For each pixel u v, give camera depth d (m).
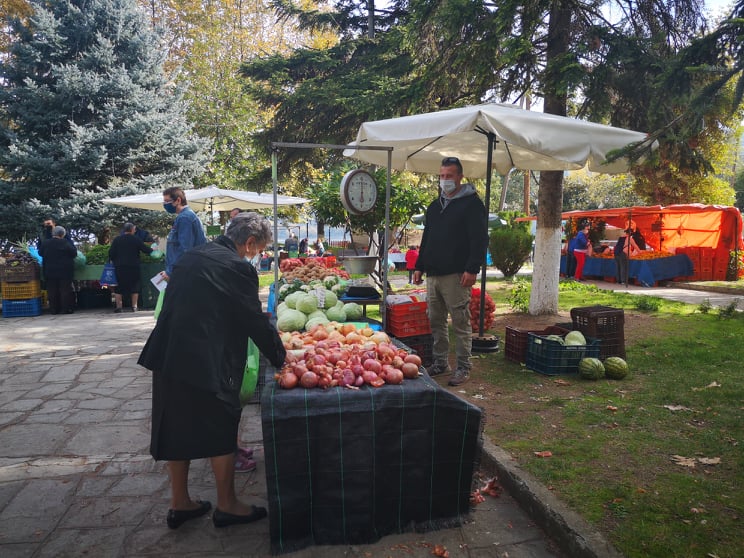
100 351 7.58
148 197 12.46
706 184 16.64
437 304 5.63
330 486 2.86
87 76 16.39
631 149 4.46
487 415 4.59
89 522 3.11
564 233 20.64
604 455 3.73
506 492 3.48
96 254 12.43
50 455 4.04
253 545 2.89
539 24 8.50
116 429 4.57
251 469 3.81
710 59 3.80
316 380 2.97
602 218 19.58
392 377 3.02
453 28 8.66
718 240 17.27
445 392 2.95
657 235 18.80
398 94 11.75
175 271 2.87
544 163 7.11
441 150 7.16
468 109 5.18
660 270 16.42
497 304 11.16
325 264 9.20
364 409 2.85
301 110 17.84
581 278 18.75
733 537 2.72
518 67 9.29
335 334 3.91
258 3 27.62
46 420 4.79
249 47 26.56
